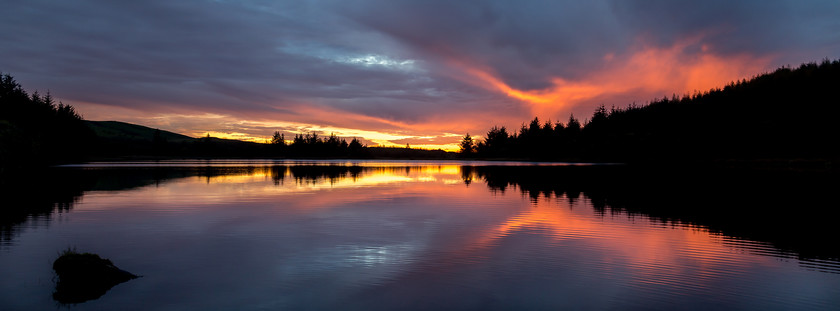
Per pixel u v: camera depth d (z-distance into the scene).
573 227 16.05
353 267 10.65
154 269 10.28
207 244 12.84
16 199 22.70
